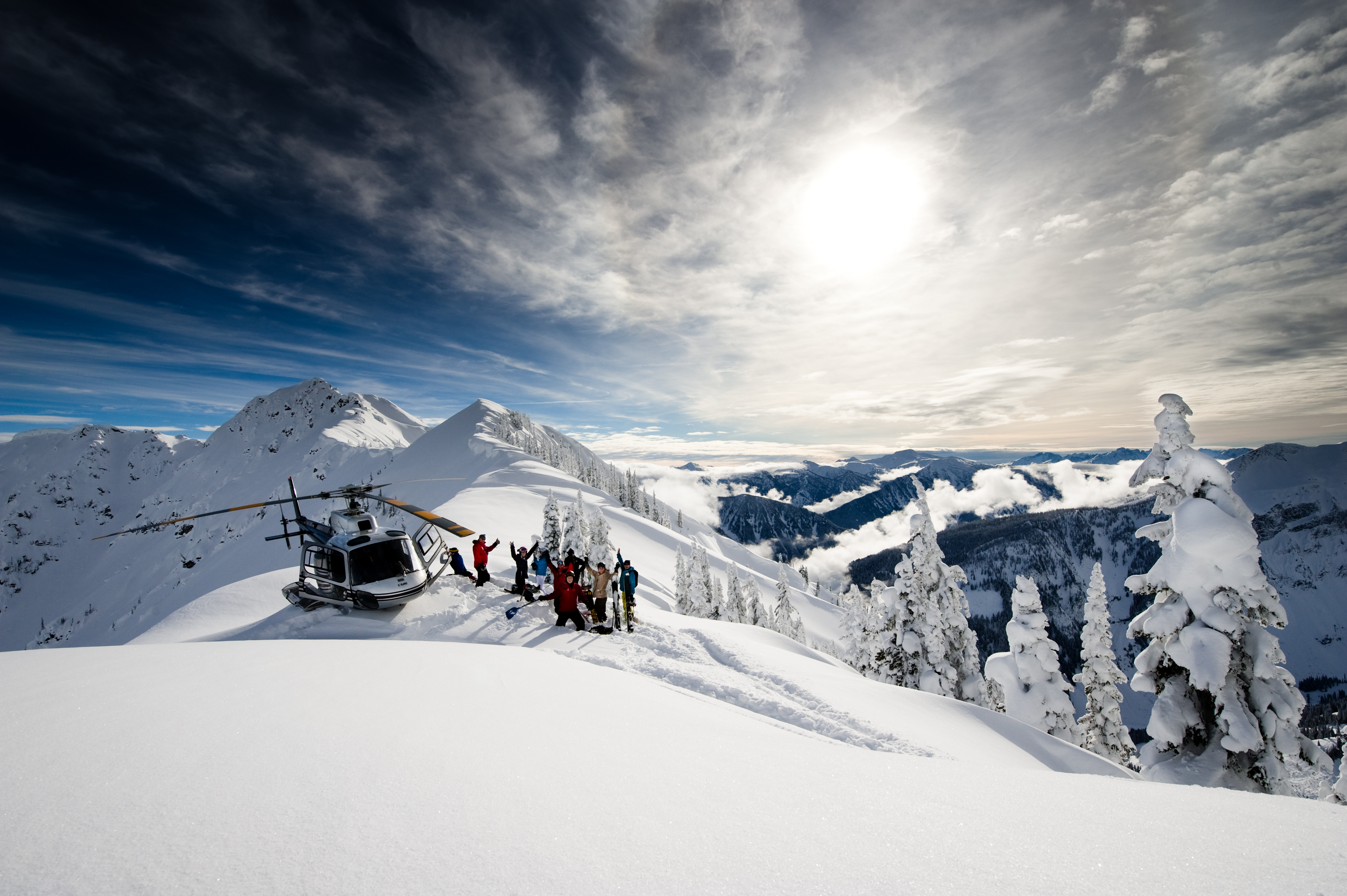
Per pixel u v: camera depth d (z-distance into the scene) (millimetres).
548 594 13750
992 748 9312
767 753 3342
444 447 153000
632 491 118750
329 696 3756
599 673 6656
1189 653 12062
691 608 48812
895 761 3414
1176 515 12617
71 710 3152
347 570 12109
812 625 80312
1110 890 1540
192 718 3102
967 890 1564
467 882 1603
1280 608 11523
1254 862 1691
